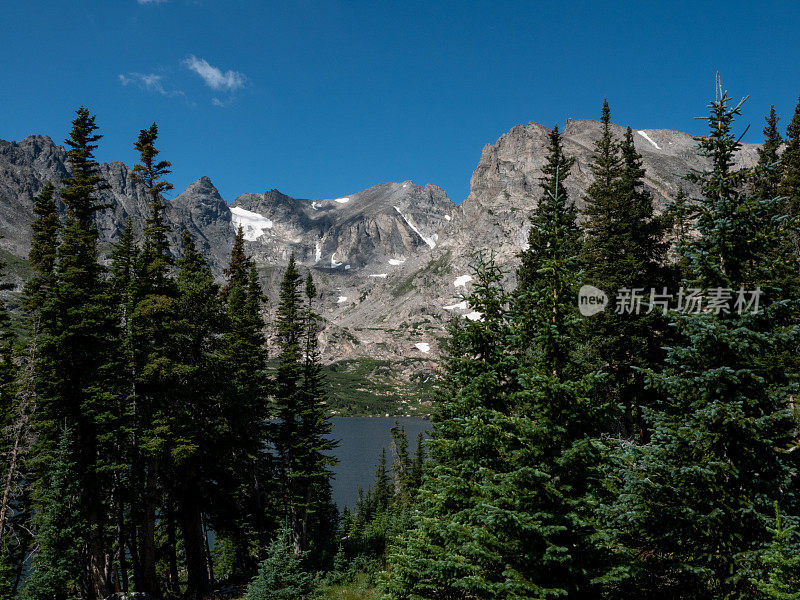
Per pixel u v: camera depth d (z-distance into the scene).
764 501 9.62
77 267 26.66
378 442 192.00
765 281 10.91
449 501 12.65
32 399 25.55
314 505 35.34
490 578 10.21
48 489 23.67
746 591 9.29
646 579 10.45
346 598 24.72
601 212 24.08
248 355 34.34
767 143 40.16
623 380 20.44
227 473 31.12
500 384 12.92
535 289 11.47
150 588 24.70
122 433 24.44
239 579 31.89
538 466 10.01
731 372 10.01
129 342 25.55
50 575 21.97
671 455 10.89
